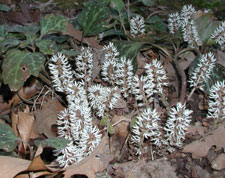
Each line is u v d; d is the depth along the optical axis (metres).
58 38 0.54
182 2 0.82
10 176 0.29
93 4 0.55
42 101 0.47
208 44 0.52
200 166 0.41
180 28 0.52
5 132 0.34
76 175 0.37
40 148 0.29
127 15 0.63
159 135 0.38
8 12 0.68
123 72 0.40
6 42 0.43
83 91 0.38
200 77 0.42
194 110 0.49
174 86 0.51
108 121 0.40
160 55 0.55
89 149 0.34
